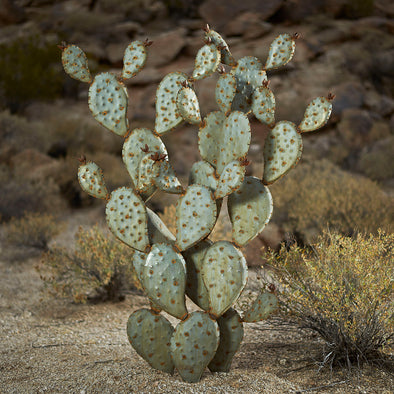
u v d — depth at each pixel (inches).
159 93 129.3
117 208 121.1
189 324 117.3
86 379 122.6
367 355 131.2
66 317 195.9
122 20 837.2
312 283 142.9
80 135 527.8
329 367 130.5
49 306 210.2
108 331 177.9
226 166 115.0
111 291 213.9
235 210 120.3
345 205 262.1
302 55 683.4
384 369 127.3
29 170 435.2
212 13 796.6
